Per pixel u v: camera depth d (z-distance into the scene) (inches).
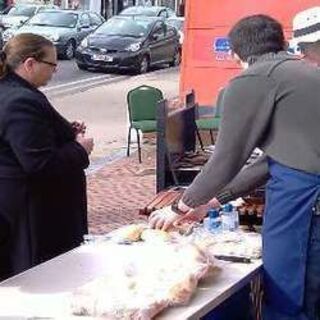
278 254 136.9
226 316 148.6
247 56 140.4
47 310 124.3
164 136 213.6
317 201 134.1
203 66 408.8
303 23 155.6
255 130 135.3
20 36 173.8
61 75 901.2
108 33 968.9
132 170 427.2
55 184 175.8
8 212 170.6
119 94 746.2
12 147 167.8
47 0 1531.7
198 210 152.8
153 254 140.1
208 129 318.3
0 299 129.0
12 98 167.6
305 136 134.7
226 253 147.4
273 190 137.8
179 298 123.6
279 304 138.3
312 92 134.7
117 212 339.0
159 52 994.7
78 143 179.3
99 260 147.6
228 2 402.0
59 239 177.5
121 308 119.1
